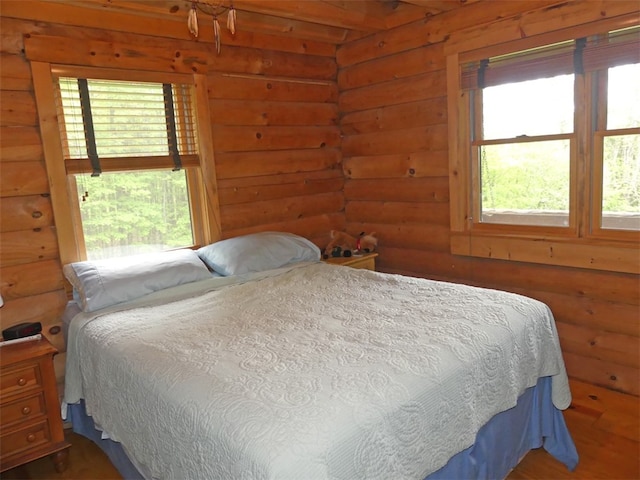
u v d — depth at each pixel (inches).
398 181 145.9
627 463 84.7
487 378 68.5
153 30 116.0
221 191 133.3
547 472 83.5
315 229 157.5
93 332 85.1
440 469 63.3
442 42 126.5
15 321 101.0
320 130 155.6
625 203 103.0
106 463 92.4
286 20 136.3
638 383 105.5
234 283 109.3
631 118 99.9
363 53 147.5
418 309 83.4
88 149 109.0
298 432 49.1
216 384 59.7
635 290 102.5
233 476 49.2
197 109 125.1
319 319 82.2
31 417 85.4
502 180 122.1
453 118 125.5
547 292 116.8
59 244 104.7
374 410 53.5
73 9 104.3
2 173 97.6
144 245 120.8
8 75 97.2
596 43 99.9
